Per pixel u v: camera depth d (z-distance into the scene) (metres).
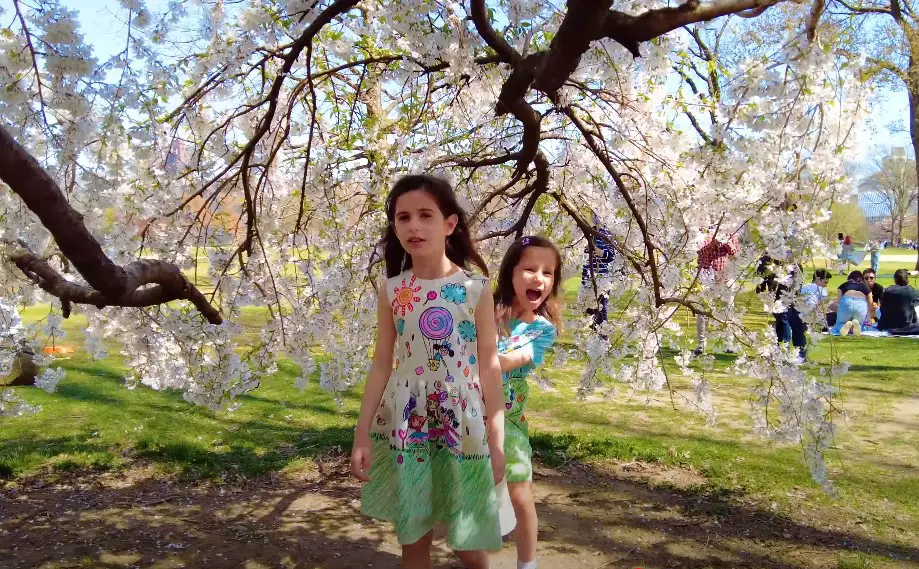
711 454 4.42
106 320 3.43
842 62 2.73
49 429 4.84
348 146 3.52
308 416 5.38
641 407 5.73
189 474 4.03
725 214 3.17
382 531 3.23
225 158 3.44
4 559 2.87
